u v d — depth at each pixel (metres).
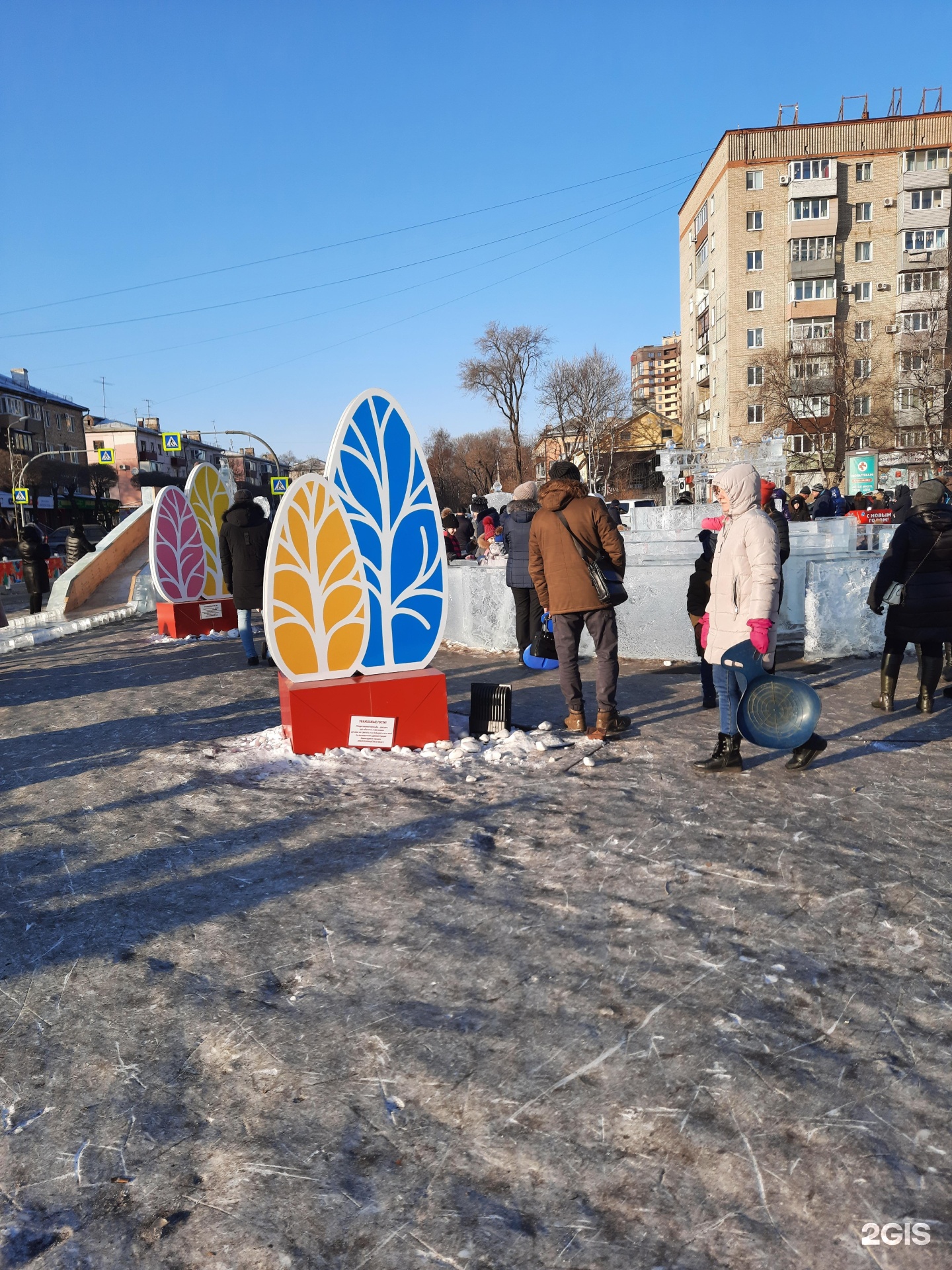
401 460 5.34
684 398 68.88
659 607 8.20
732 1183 1.78
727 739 4.48
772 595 4.17
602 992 2.49
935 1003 2.38
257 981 2.65
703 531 6.00
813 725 4.30
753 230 54.06
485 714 5.46
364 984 2.60
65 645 12.63
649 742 5.14
